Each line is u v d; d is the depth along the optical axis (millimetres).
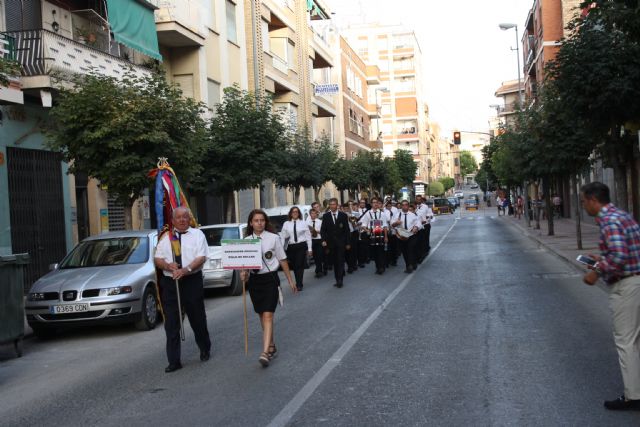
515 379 6480
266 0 32906
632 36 10773
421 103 105250
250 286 7828
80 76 15195
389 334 9008
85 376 7820
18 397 7043
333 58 50312
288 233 14672
